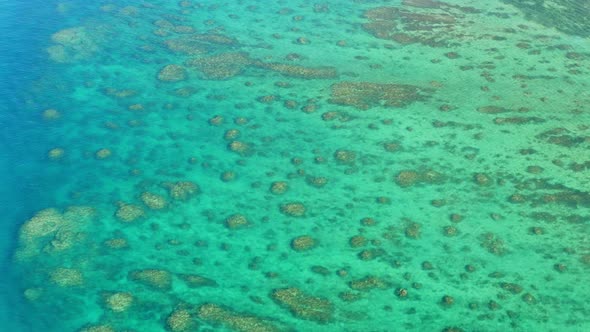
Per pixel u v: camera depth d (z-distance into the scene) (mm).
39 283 36812
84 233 40312
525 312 34656
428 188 43344
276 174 45031
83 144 48188
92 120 50750
